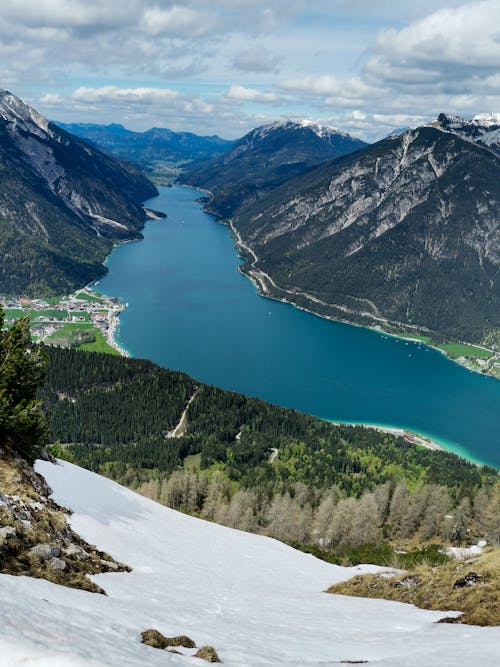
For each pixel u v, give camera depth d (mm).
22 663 9727
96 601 19000
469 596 27328
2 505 26656
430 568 34250
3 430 39688
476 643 18156
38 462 42062
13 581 17203
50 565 22953
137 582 26828
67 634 11914
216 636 18766
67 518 33094
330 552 109062
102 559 29281
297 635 21766
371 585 35625
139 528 40562
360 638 22000
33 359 43031
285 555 52594
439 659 16375
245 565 42938
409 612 27578
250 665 15008
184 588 28984
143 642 15023
